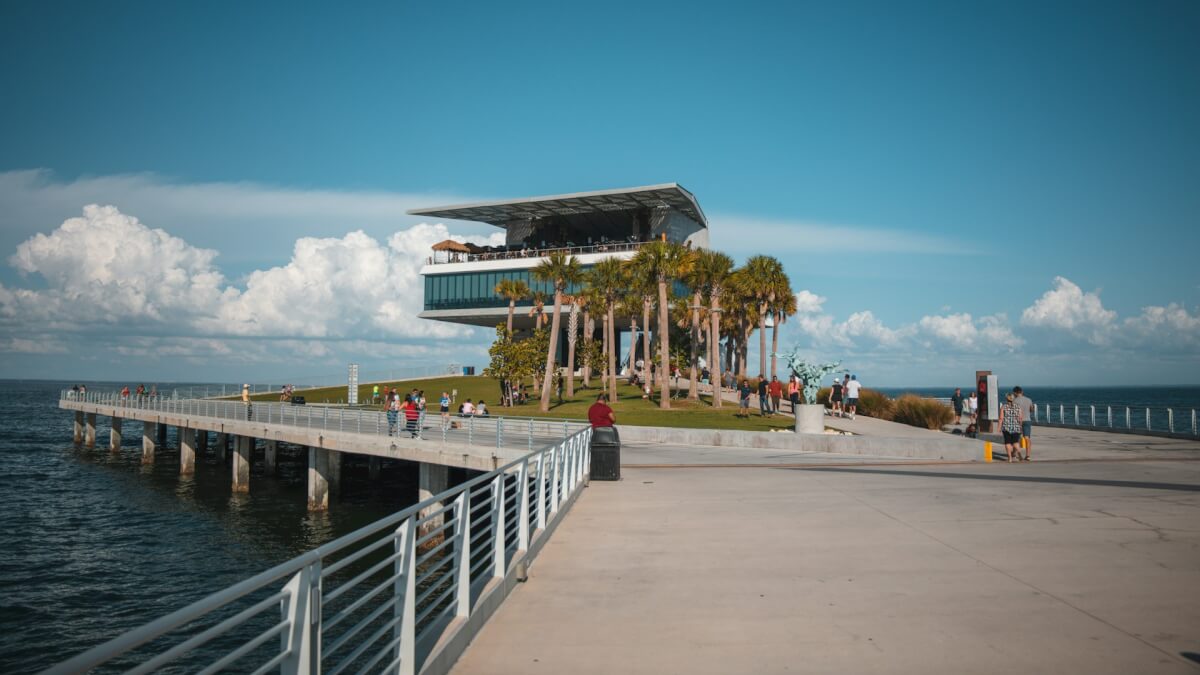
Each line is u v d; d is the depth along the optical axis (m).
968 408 36.22
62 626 20.14
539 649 6.48
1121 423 79.62
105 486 46.38
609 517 13.52
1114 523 12.25
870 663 6.09
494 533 8.28
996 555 10.03
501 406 60.94
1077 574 8.95
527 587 8.64
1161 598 7.90
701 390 69.19
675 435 33.09
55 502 40.16
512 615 7.52
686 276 57.84
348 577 22.97
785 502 15.23
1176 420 86.25
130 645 2.55
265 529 32.44
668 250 54.22
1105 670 5.88
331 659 14.44
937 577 8.91
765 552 10.45
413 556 5.59
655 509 14.45
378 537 30.25
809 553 10.34
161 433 73.56
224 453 56.84
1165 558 9.75
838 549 10.59
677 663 6.12
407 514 5.45
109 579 24.45
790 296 70.88
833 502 15.12
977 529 11.91
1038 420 44.47
